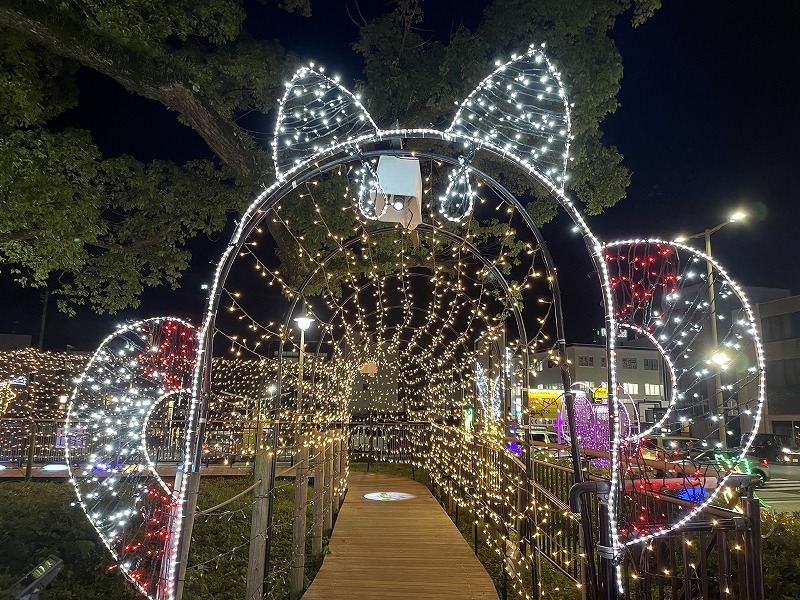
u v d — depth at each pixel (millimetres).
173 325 6145
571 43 8625
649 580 3438
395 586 5512
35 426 10828
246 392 12281
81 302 11500
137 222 11133
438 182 9859
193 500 3285
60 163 8883
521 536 5340
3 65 8469
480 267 10570
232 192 11125
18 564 5648
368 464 15117
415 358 12680
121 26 7125
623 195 10195
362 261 11000
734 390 4652
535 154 4422
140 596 5148
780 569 4863
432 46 9773
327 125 5199
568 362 4172
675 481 4645
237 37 9562
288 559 6516
